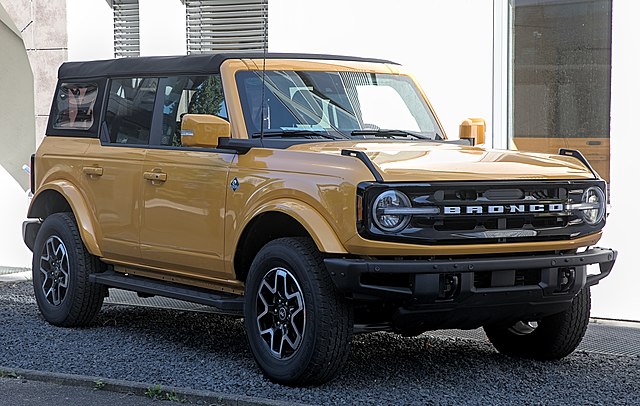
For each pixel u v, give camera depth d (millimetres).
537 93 9898
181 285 7910
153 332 8562
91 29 12586
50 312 8828
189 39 12047
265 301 6824
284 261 6652
